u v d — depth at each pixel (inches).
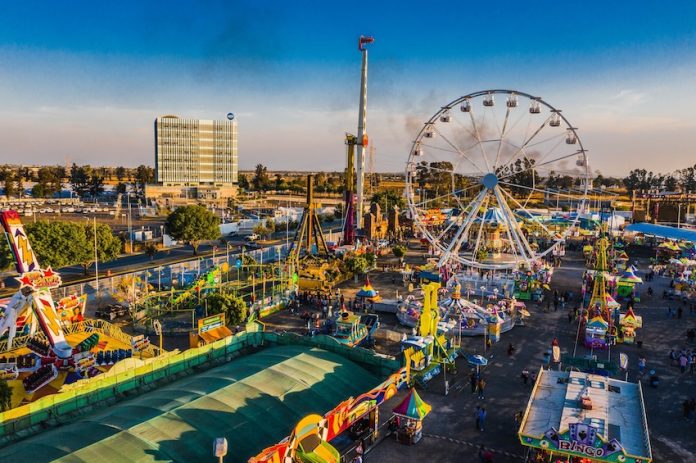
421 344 1779.0
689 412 1552.7
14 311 1668.3
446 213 6476.4
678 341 2265.0
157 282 3171.8
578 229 5482.3
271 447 984.3
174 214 4397.1
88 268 3607.3
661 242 5088.6
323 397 1317.7
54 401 1165.7
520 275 3287.4
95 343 1710.1
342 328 2126.0
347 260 3476.9
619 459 1072.2
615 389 1350.9
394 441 1393.9
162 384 1387.8
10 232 1622.8
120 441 988.6
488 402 1641.2
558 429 1161.4
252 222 5964.6
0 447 1037.8
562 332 2383.1
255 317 2498.8
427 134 2881.4
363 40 5187.0
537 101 2696.9
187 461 983.6
